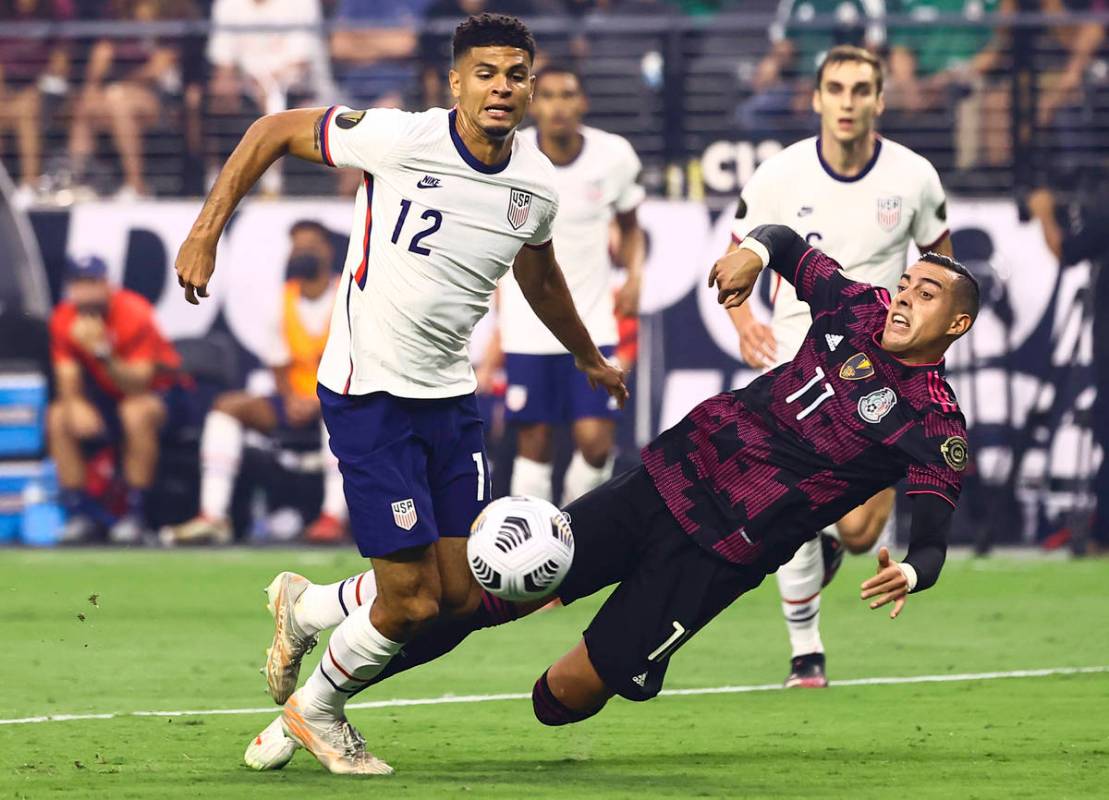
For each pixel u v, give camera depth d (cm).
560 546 1827
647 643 1933
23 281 4875
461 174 1845
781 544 1952
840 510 1958
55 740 2106
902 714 2366
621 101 5316
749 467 1950
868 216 2844
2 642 3131
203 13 5866
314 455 4862
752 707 2441
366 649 1845
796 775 1877
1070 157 5181
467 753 2042
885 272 2877
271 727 1905
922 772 1898
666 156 5088
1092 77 5253
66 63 5506
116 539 4884
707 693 2588
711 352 4812
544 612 3681
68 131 5388
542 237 1947
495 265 1889
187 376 4872
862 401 1919
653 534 1956
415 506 1850
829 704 2469
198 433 4897
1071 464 4762
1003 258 4794
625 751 2059
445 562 1933
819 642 2681
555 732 2205
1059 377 4753
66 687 2611
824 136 2850
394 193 1850
